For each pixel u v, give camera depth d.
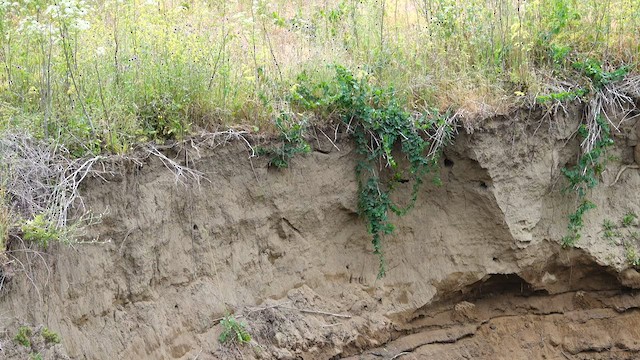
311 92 6.28
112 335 5.52
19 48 5.97
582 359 6.76
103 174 5.55
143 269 5.68
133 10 6.48
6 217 5.13
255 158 6.07
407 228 6.54
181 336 5.77
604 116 6.74
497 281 6.70
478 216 6.58
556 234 6.72
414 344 6.51
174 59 6.05
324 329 6.19
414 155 6.36
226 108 6.06
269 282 6.15
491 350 6.66
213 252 5.97
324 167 6.27
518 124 6.54
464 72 6.62
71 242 5.25
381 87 6.45
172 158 5.84
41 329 5.10
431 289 6.55
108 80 5.95
